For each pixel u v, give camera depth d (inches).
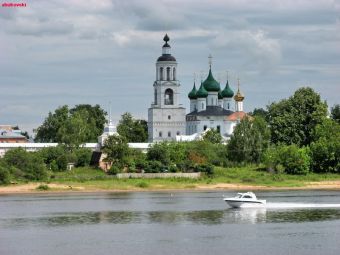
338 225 6186.0
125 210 7313.0
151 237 5689.0
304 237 5634.8
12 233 5949.8
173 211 7180.1
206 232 5880.9
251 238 5605.3
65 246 5378.9
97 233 5900.6
